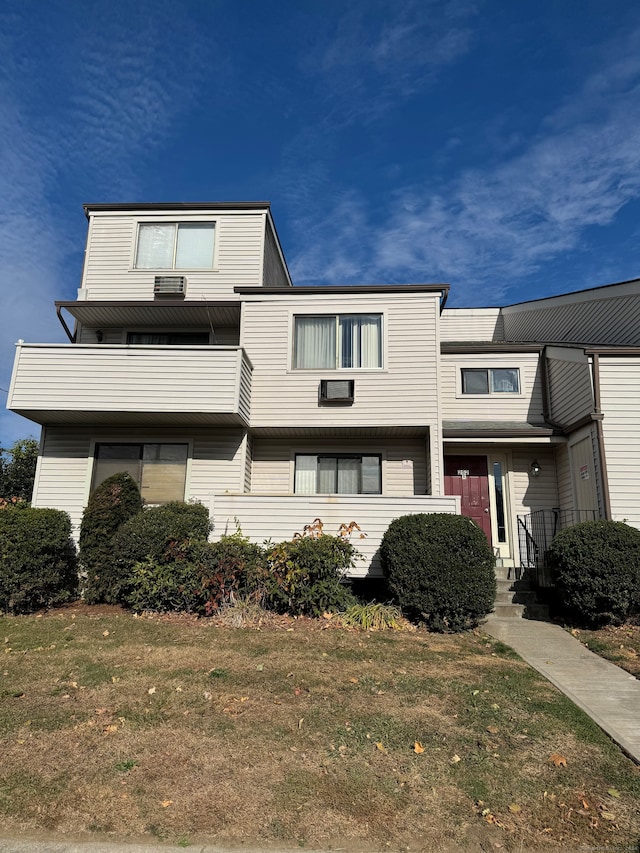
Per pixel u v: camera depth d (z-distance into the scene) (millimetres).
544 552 11547
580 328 14914
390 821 3492
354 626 8555
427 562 8617
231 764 4141
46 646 7293
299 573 9023
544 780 4016
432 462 11852
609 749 4535
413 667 6570
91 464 12562
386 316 12570
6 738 4539
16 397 11500
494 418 13648
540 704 5473
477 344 13844
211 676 6059
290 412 12328
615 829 3439
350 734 4691
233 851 3205
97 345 11672
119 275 14328
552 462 13133
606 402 10797
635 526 10281
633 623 8672
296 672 6234
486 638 8148
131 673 6141
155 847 3225
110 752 4305
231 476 12344
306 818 3500
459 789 3867
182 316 13562
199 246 14484
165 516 9945
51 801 3643
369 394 12250
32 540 9750
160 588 9234
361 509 10469
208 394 11422
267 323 12789
